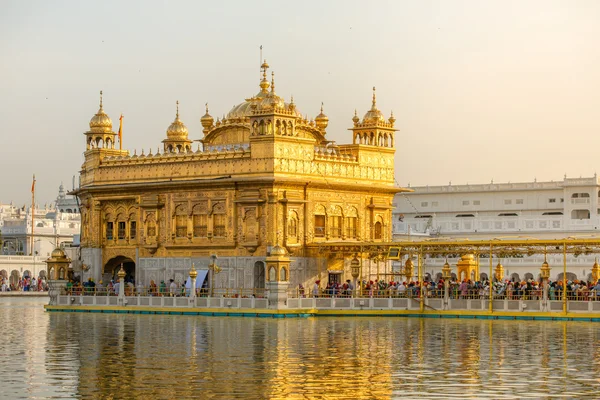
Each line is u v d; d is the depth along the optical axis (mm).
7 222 172375
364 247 74812
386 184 82500
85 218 85125
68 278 82625
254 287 75062
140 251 80938
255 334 54906
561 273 111375
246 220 75812
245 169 75688
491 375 39594
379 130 82312
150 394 35500
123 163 82250
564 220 116000
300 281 76000
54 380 38312
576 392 36000
